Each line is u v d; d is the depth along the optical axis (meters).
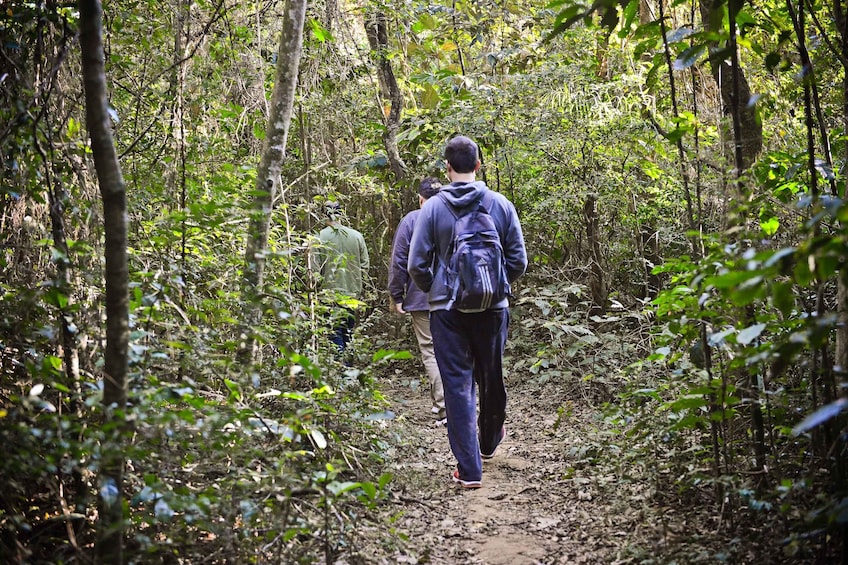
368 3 8.73
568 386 7.11
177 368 3.25
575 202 8.27
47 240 3.09
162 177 4.64
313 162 8.09
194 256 4.19
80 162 3.53
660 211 8.22
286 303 3.92
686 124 3.56
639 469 4.10
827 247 1.93
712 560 3.04
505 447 5.66
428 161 8.58
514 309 8.47
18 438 2.48
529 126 8.17
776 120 6.90
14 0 3.38
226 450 3.08
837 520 2.26
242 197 4.52
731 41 3.15
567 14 3.31
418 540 3.82
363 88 8.53
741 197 3.09
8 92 3.19
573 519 4.07
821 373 2.94
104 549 2.47
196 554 2.95
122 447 2.42
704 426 3.87
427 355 6.37
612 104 7.94
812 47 4.18
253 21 6.39
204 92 5.32
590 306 8.00
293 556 3.10
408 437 5.50
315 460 3.97
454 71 9.74
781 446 3.72
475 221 4.73
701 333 3.42
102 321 3.32
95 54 2.51
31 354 3.07
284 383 4.17
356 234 7.23
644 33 3.69
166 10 4.94
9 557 2.55
